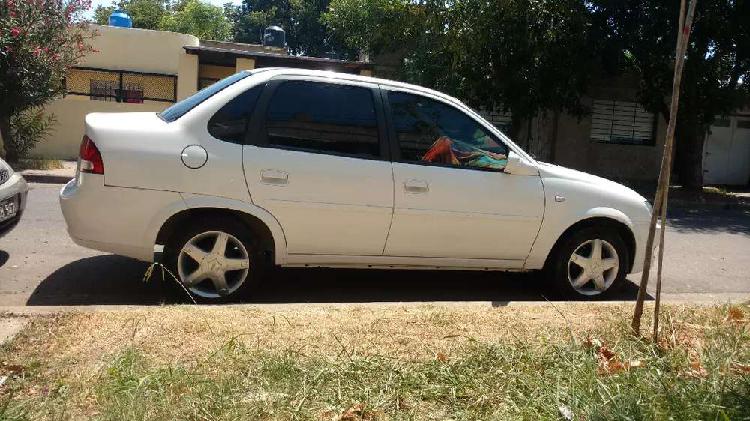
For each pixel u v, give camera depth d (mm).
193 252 4910
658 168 20406
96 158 4762
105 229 4805
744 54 15609
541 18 15344
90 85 19531
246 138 4984
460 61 16109
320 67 18750
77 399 3000
